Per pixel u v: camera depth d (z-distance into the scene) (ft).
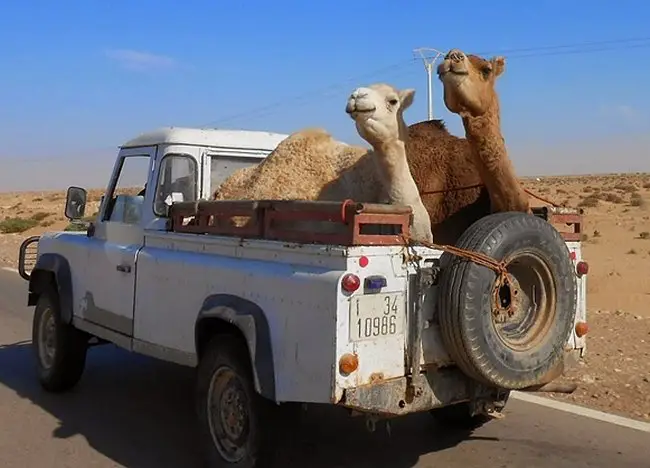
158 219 21.26
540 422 22.53
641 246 81.05
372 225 15.76
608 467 19.03
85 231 27.76
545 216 18.15
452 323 14.84
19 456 20.24
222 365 17.22
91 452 20.54
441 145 20.58
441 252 15.64
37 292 27.37
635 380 26.45
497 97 17.63
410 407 15.34
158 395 26.27
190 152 22.21
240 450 17.02
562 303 16.46
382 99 16.66
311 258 15.19
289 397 15.20
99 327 23.38
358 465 19.21
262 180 20.43
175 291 19.40
